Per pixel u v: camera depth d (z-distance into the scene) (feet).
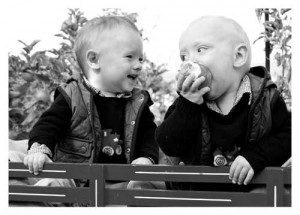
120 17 9.17
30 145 8.14
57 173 7.22
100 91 8.74
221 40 7.23
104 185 6.99
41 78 10.43
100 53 8.77
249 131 7.24
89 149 8.44
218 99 7.46
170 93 11.28
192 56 7.25
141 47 8.91
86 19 10.50
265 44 9.76
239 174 6.70
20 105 10.43
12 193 7.39
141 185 7.32
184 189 7.49
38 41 10.31
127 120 8.70
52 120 8.35
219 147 7.34
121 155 8.61
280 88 9.77
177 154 7.46
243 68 7.44
